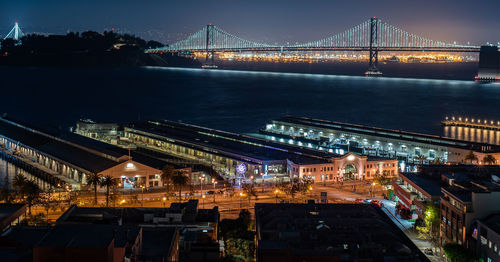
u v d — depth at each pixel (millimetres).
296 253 89188
